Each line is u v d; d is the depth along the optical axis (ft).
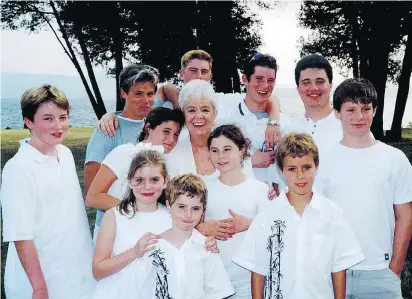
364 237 8.95
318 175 9.38
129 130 10.55
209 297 8.40
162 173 8.56
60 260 8.82
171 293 8.15
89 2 24.21
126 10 24.11
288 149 8.23
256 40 23.80
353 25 23.88
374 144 9.18
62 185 8.82
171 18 23.77
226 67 23.63
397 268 9.07
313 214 8.36
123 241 8.51
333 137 10.39
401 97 23.91
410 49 23.86
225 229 8.77
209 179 9.48
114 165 9.27
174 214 8.21
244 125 10.39
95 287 8.82
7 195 8.24
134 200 8.71
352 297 9.23
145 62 24.21
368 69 24.09
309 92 10.53
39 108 8.46
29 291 8.73
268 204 8.74
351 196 9.04
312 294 8.20
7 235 8.18
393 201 9.12
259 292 8.54
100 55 25.04
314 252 8.23
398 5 23.45
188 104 9.30
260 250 8.50
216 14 23.47
